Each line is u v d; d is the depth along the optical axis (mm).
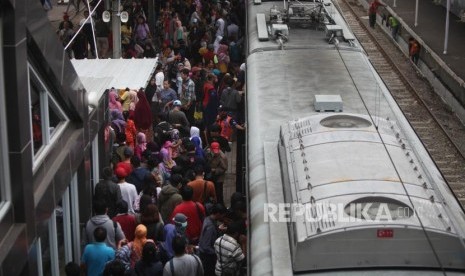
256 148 15734
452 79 34312
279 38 22953
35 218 12852
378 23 51750
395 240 11047
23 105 12258
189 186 16938
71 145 15344
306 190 12227
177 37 37281
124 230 16188
